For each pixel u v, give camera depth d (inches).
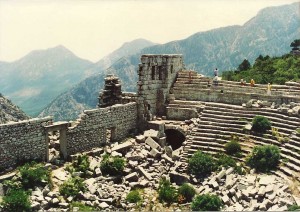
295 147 1652.3
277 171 1593.3
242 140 1831.9
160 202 1523.1
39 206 1369.3
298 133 1711.4
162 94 2249.0
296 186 1454.2
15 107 3791.8
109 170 1679.4
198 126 1990.7
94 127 1910.7
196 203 1384.1
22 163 1600.6
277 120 1856.5
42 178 1509.6
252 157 1672.0
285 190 1422.2
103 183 1610.5
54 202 1405.0
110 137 2062.0
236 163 1708.9
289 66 3191.4
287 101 2004.2
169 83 2294.5
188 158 1829.5
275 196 1384.1
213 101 2199.8
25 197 1341.0
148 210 1461.6
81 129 1841.8
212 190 1542.8
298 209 1254.3
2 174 1514.5
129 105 2123.5
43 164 1642.5
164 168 1780.3
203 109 2106.3
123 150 1888.5
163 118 2204.7
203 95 2226.9
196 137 1927.9
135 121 2172.7
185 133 2018.9
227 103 2161.7
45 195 1438.2
